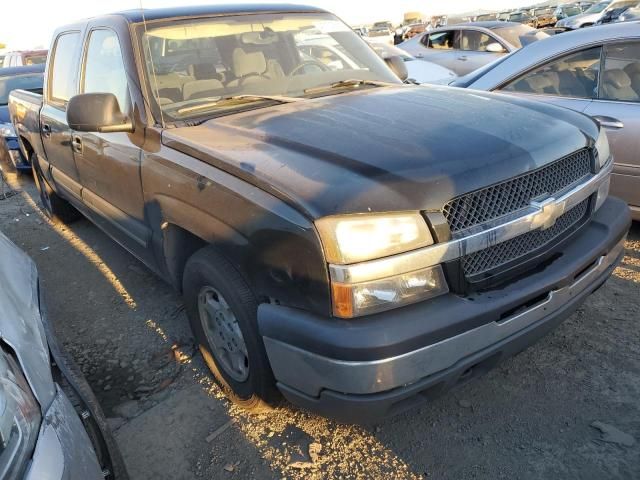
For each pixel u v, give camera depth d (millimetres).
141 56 3029
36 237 5496
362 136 2279
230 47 3277
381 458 2354
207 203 2316
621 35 3975
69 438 1530
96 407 2109
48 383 1706
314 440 2486
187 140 2584
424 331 1856
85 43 3775
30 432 1398
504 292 2039
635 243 4098
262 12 3568
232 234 2184
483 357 2029
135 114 2943
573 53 4242
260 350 2287
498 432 2432
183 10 3369
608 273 2570
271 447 2471
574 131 2498
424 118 2469
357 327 1835
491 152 2127
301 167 2086
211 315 2666
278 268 2006
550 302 2182
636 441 2311
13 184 7719
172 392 2906
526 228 2109
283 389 2166
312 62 3494
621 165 3924
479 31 11172
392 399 1903
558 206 2223
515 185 2119
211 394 2852
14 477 1258
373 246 1840
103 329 3594
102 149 3328
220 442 2529
